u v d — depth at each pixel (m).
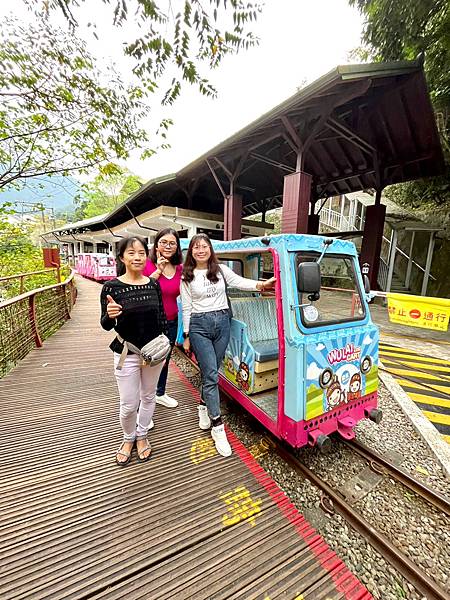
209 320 2.57
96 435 2.78
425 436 3.23
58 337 6.10
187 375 4.60
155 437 2.79
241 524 1.91
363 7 7.97
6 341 4.38
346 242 2.86
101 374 4.23
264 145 9.85
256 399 2.91
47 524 1.83
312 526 2.14
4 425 2.89
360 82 5.80
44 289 5.64
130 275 2.17
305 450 2.96
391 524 2.20
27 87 4.64
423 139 8.47
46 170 5.91
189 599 1.47
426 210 12.78
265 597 1.50
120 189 35.34
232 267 4.26
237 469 2.41
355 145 9.18
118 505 2.00
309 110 6.85
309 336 2.33
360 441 3.17
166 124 5.58
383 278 14.63
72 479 2.22
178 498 2.09
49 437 2.72
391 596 1.70
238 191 14.45
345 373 2.54
